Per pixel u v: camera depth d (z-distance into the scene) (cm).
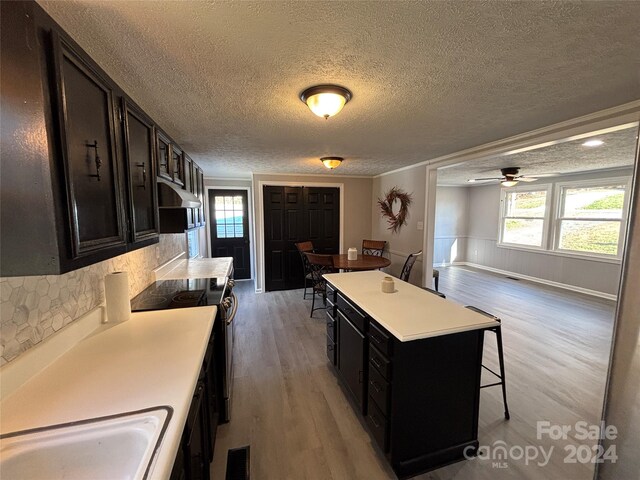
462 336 162
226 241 596
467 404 168
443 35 119
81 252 95
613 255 477
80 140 97
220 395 196
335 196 560
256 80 158
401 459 156
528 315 400
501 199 674
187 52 130
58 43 85
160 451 73
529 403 216
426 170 413
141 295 215
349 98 179
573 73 152
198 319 162
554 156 366
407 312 174
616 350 84
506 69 148
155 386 101
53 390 98
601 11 103
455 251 772
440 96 181
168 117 215
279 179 524
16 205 82
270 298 491
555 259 562
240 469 145
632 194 79
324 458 170
